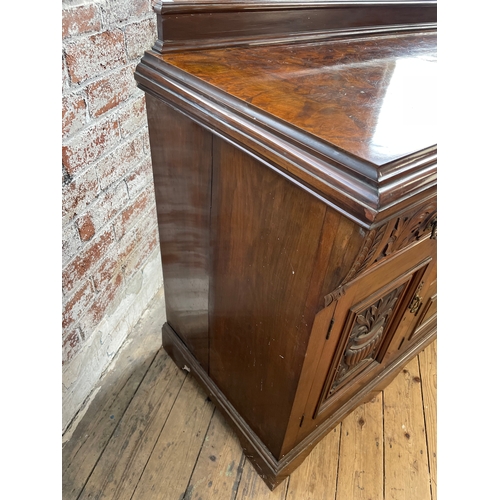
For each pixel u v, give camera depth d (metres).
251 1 0.78
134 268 1.25
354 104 0.61
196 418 1.11
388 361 1.13
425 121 0.57
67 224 0.89
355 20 0.98
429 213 0.63
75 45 0.79
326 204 0.50
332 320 0.70
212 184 0.75
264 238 0.68
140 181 1.16
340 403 1.02
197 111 0.64
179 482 0.98
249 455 1.01
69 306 0.96
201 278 0.93
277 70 0.72
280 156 0.53
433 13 1.14
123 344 1.28
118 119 0.98
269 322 0.76
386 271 0.74
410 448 1.09
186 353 1.15
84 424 1.07
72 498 0.93
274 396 0.84
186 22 0.72
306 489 0.99
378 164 0.45
